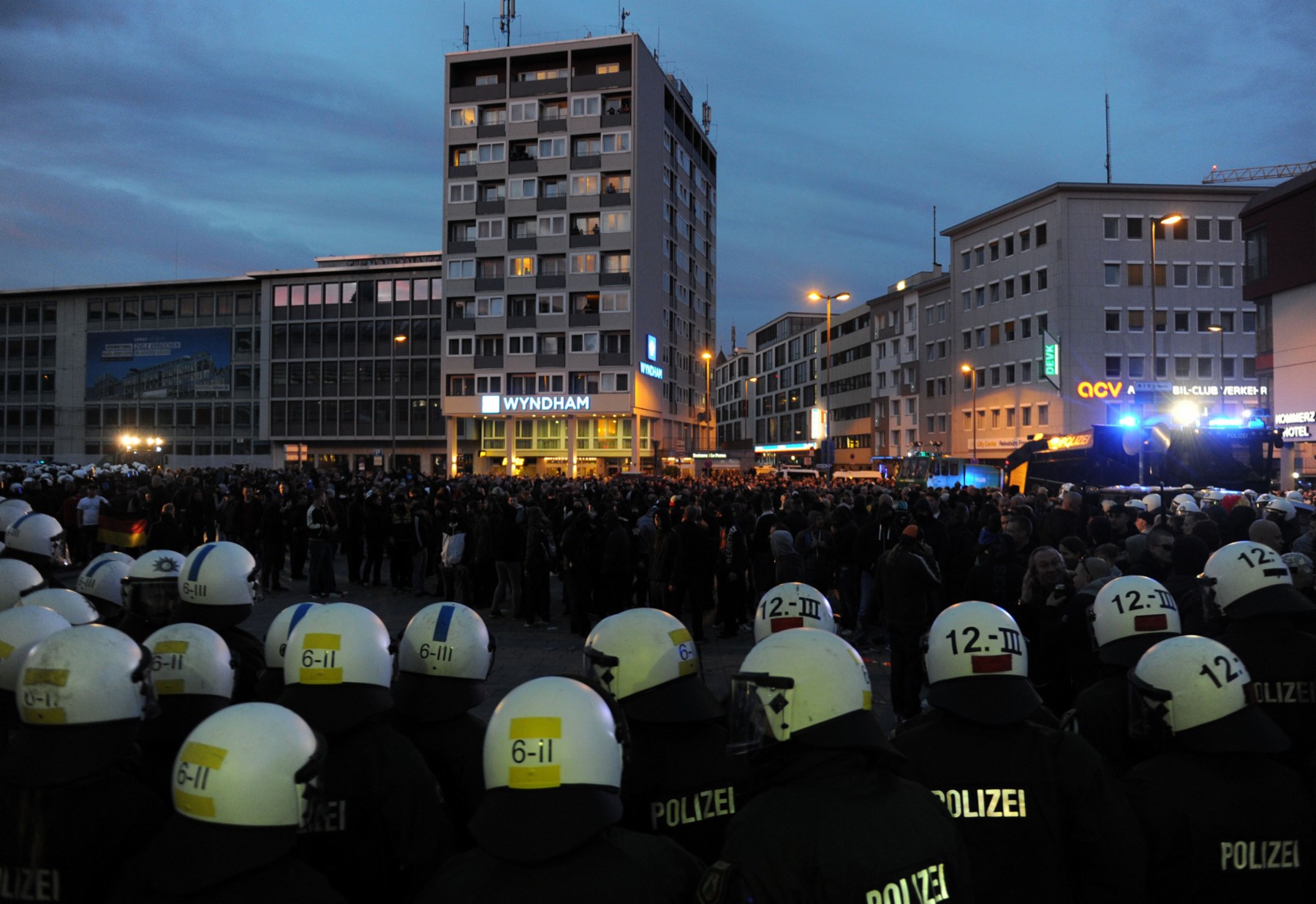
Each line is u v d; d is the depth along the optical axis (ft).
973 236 206.59
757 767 7.26
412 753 9.03
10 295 266.36
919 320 230.68
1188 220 178.91
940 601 35.35
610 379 209.77
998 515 37.73
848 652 7.12
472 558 44.83
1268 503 33.04
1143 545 26.40
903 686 25.75
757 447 293.64
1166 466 71.56
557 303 211.82
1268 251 113.39
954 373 213.66
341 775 8.59
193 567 13.00
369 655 8.86
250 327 251.39
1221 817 8.32
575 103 211.61
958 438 211.61
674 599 37.42
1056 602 17.57
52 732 7.32
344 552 65.98
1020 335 191.21
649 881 6.26
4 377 269.23
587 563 39.04
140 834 7.54
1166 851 8.45
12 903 7.27
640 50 213.25
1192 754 8.65
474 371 216.13
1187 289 178.60
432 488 88.33
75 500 58.23
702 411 262.88
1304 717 11.78
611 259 210.59
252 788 6.07
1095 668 16.49
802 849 6.28
